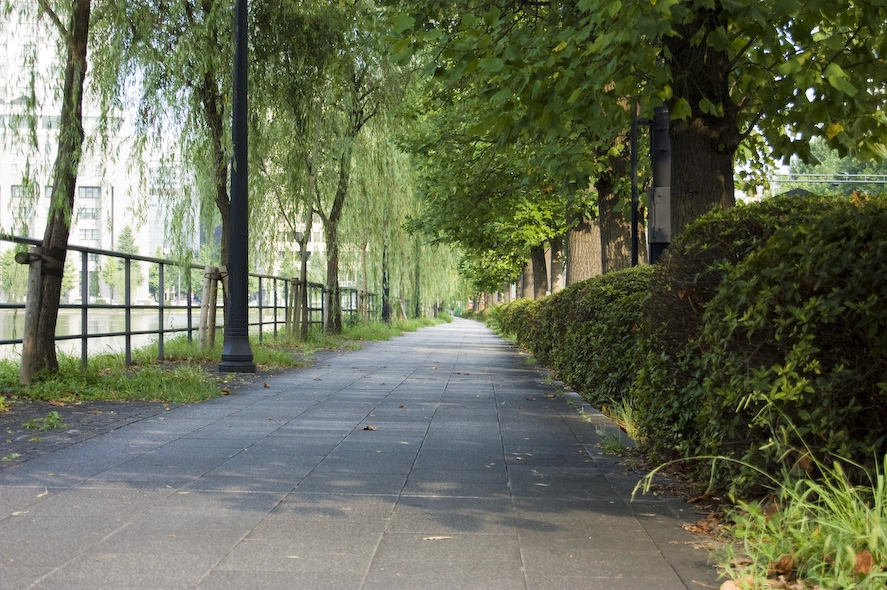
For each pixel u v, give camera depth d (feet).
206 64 47.32
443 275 153.79
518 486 18.12
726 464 15.83
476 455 21.95
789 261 13.99
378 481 18.42
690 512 15.84
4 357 37.78
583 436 25.53
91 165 41.83
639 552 13.10
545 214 82.33
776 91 25.26
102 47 45.60
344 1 55.01
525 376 49.26
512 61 23.88
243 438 23.94
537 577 11.83
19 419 26.27
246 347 46.14
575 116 24.73
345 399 34.71
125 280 44.32
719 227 17.43
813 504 12.52
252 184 57.62
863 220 12.62
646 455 21.70
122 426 25.76
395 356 67.21
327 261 92.43
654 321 20.29
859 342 13.02
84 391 32.73
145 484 17.57
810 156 27.94
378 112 78.95
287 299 76.69
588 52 21.81
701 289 17.74
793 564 11.43
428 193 74.84
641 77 24.73
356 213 87.61
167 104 47.50
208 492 16.96
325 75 60.13
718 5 24.44
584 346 36.96
